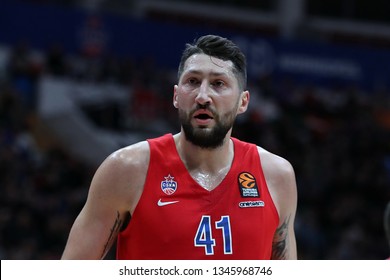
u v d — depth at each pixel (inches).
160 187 331.9
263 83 1915.6
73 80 1774.1
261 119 1753.2
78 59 1820.9
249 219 331.0
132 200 331.6
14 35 1777.8
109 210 333.1
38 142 1663.4
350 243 1273.4
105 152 1692.9
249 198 335.9
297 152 1649.9
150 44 1897.1
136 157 337.4
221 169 343.9
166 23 1923.0
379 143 1742.1
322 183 1536.7
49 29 1808.6
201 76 331.3
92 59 1827.0
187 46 345.1
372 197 1539.1
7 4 1775.3
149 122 1763.0
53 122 1702.8
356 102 1953.7
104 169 335.0
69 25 1820.9
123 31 1868.8
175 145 346.3
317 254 1290.6
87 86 1782.7
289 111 1897.1
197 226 324.2
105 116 1768.0
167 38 1916.8
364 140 1736.0
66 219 1179.9
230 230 326.3
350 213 1424.7
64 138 1697.8
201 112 327.3
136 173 334.0
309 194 1478.8
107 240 335.9
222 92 331.3
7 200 1200.2
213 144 335.0
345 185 1544.0
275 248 357.4
